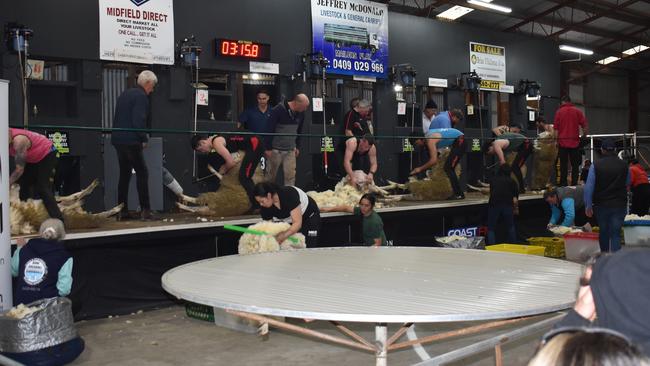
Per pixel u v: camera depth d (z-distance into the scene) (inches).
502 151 341.4
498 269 123.8
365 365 156.5
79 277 188.5
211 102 316.2
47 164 187.2
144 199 220.4
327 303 91.8
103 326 189.8
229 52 308.7
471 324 193.5
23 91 235.0
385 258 140.6
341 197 257.0
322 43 348.8
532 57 481.7
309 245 206.5
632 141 425.1
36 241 163.6
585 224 344.5
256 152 229.6
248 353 166.2
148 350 168.6
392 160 291.1
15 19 249.4
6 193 157.1
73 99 268.7
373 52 374.0
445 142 301.7
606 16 702.5
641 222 319.9
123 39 276.8
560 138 355.6
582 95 889.5
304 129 338.3
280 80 336.8
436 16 602.9
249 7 320.2
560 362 36.8
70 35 263.6
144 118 217.8
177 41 295.7
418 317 83.4
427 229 285.0
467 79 424.5
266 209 199.5
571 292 99.7
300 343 174.7
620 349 36.6
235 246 223.8
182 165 255.0
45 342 148.9
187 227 207.0
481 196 329.4
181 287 105.2
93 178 262.2
